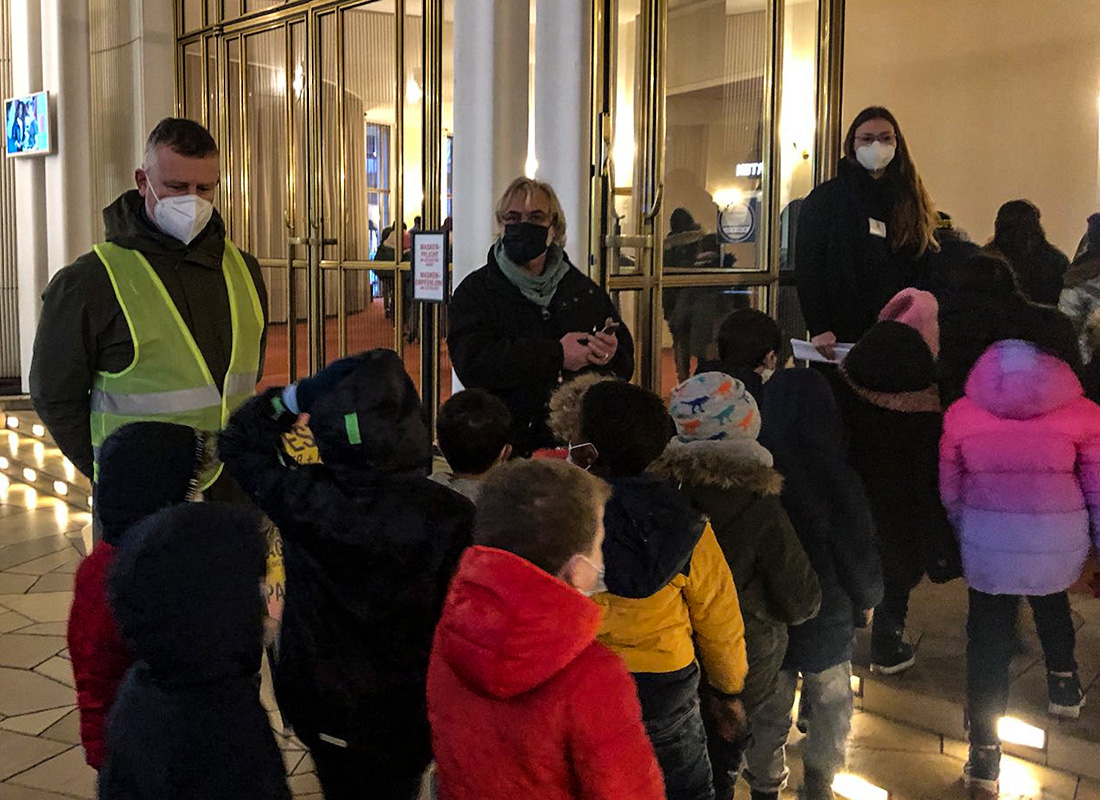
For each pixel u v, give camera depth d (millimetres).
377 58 5426
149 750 1563
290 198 5852
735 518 2311
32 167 8211
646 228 4031
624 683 1555
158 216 2643
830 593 2711
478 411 2395
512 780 1549
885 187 3717
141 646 1557
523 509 1552
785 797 2836
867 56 4613
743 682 2258
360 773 2029
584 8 3760
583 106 3795
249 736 1582
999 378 2725
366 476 1888
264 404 1990
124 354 2611
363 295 5488
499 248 3100
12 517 6191
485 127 4086
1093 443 2670
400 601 1895
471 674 1522
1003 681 2787
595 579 1610
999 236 2955
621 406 2102
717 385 2363
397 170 5191
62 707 3633
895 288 3691
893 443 2908
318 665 1946
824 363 3533
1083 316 2758
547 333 3094
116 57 7363
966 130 4277
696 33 4953
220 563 1572
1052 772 2820
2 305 9039
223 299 2764
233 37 6230
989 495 2748
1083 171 3906
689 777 2127
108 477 1934
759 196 4539
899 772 2879
